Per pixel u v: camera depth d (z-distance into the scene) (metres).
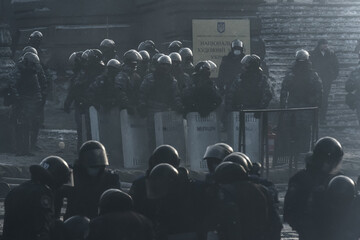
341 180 21.34
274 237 20.98
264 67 71.25
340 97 70.62
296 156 43.16
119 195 18.66
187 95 44.34
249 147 43.00
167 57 45.19
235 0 70.50
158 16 73.81
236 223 19.81
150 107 45.38
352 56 75.81
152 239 18.70
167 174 20.08
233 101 46.19
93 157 22.36
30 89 50.75
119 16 78.56
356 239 21.52
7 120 53.16
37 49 57.09
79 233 20.11
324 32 76.69
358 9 78.12
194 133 44.41
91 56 48.59
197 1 69.88
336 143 22.12
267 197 20.88
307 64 48.44
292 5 77.50
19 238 19.83
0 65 55.22
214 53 69.69
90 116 46.88
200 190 20.62
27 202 19.84
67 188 22.80
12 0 83.56
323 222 21.73
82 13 79.12
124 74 45.81
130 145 45.66
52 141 58.03
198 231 20.47
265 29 76.25
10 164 46.69
